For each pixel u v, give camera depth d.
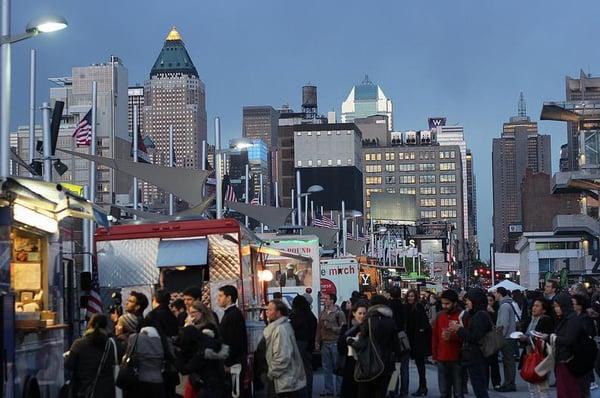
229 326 15.05
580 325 15.03
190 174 34.69
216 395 13.11
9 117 21.70
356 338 16.06
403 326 22.06
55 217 15.22
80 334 17.62
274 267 31.31
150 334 13.38
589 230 147.25
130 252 19.92
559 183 150.12
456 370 19.16
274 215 46.97
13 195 12.55
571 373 15.09
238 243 19.77
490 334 18.20
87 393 13.42
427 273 141.75
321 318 22.91
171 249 19.61
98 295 18.56
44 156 30.70
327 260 38.31
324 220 69.62
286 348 14.84
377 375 15.43
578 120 149.75
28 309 14.05
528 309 29.70
